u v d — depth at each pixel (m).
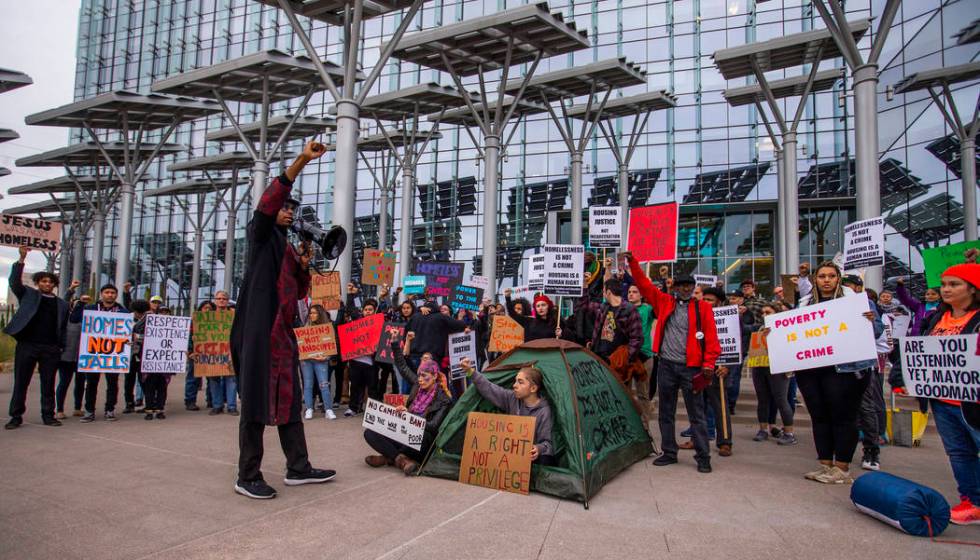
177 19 45.22
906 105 25.33
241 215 42.59
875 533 3.96
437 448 5.48
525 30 16.78
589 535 3.86
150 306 9.59
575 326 8.33
